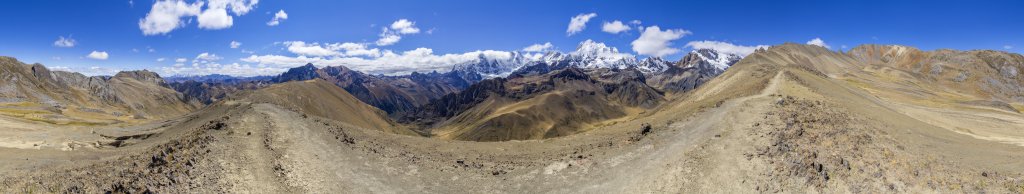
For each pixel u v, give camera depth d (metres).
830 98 83.06
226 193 39.12
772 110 61.12
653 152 49.62
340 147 53.75
